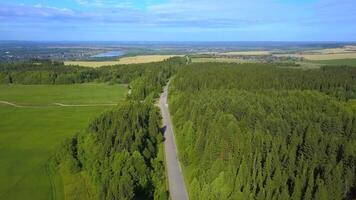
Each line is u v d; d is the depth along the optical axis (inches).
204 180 2945.4
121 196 2615.7
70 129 5241.1
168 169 3555.6
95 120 4340.6
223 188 2628.0
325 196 2373.3
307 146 3122.5
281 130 3622.0
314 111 4286.4
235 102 4658.0
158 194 2913.4
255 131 3444.9
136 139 3718.0
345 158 2812.5
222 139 3287.4
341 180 2539.4
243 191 2551.7
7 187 3292.3
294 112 4320.9
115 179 2797.7
